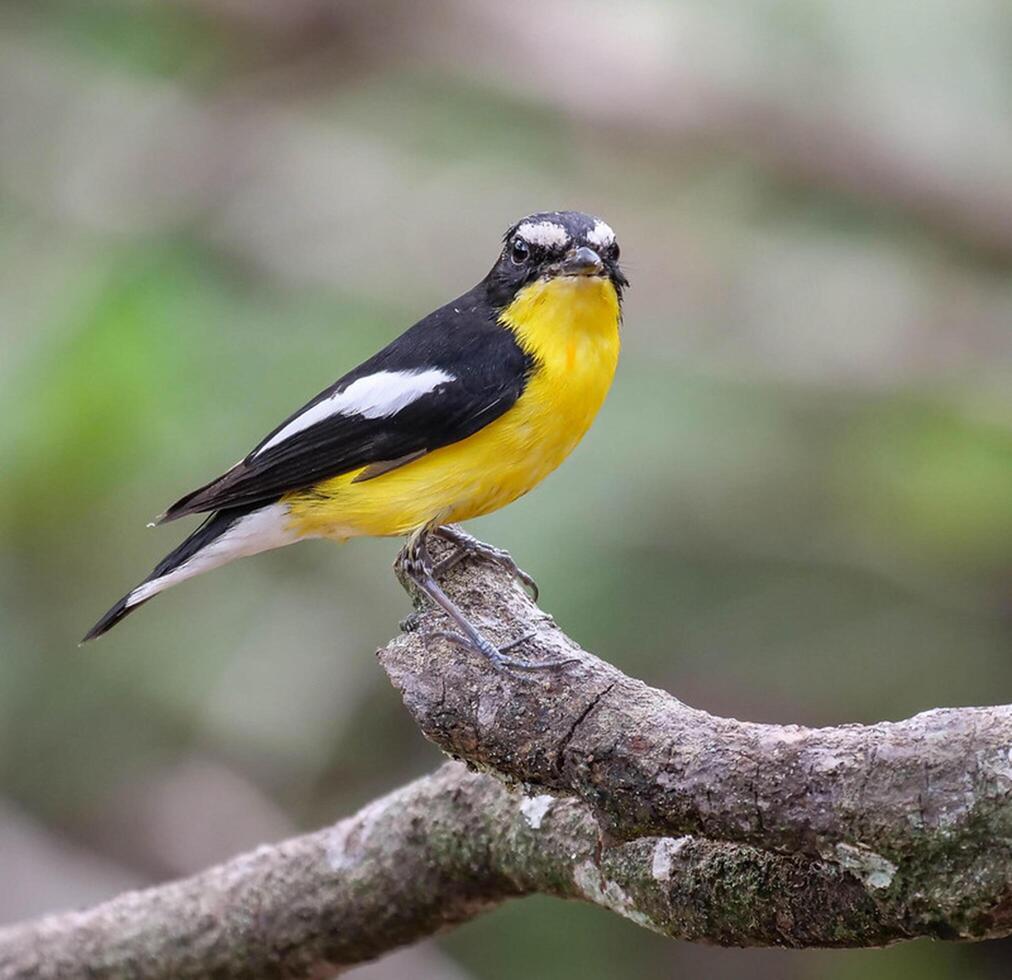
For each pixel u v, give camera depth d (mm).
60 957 8094
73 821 12445
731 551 12086
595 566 11328
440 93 14578
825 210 14266
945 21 13969
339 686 11969
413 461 7926
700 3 14109
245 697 11914
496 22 13812
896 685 11844
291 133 14383
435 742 6219
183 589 12102
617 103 13891
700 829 5422
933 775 4969
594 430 11914
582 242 7957
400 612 11945
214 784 12523
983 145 13906
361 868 7438
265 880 7723
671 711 5664
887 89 13930
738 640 11836
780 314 13750
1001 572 12172
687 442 12039
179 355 11883
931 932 5137
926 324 13727
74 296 12414
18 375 11875
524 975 11938
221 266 13398
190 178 14141
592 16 14148
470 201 14148
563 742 5770
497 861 6934
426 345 8023
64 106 14297
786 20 14047
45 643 11961
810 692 11812
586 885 6445
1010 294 13945
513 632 6887
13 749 12109
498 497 8133
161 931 7945
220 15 14203
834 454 12758
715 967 12141
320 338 12375
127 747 12250
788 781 5176
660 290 13844
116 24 14594
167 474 11641
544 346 7887
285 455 7977
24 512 11664
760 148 13867
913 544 12242
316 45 14258
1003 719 4980
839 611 12094
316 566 12125
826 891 5355
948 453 12711
